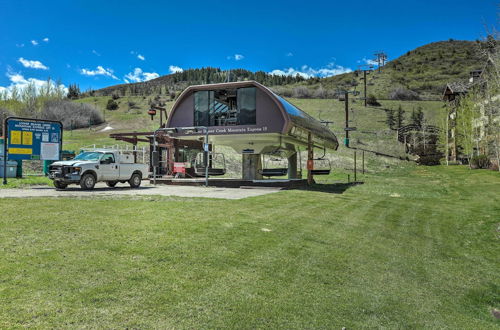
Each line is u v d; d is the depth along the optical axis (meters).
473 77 55.91
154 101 146.38
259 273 5.70
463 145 50.28
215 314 4.25
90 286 4.66
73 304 4.16
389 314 4.89
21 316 3.80
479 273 7.35
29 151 18.70
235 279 5.35
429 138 62.91
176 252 6.21
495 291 6.39
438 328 4.70
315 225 9.62
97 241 6.54
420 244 9.22
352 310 4.84
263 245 7.17
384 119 85.81
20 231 6.98
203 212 9.92
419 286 6.21
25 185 18.62
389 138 69.19
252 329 4.02
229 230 7.99
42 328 3.61
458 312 5.37
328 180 31.95
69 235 6.86
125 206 10.47
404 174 39.50
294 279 5.64
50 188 17.08
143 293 4.59
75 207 9.99
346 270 6.41
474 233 10.91
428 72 167.88
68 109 100.50
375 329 4.40
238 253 6.51
